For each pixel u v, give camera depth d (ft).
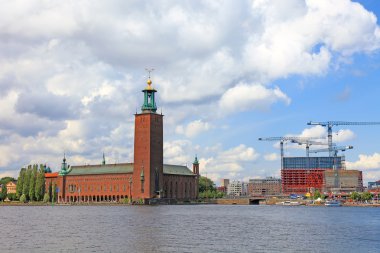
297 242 240.53
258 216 469.98
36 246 216.95
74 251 202.18
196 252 202.08
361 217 470.80
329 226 344.69
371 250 215.10
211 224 346.54
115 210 584.81
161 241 236.02
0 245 220.84
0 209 641.81
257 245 226.58
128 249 208.23
